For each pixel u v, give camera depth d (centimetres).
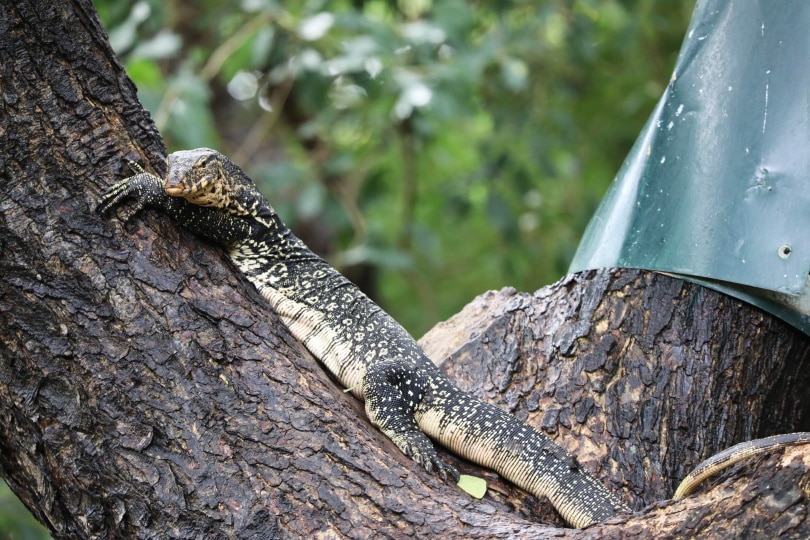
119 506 522
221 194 676
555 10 1335
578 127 1539
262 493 531
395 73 1188
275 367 576
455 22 1207
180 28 1440
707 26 733
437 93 1152
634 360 715
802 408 736
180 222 602
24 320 528
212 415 543
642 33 1428
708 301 720
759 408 710
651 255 723
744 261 675
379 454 570
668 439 685
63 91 561
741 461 492
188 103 1077
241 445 541
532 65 1426
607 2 1457
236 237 722
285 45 1257
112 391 531
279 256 747
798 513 459
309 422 562
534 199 1523
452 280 1777
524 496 653
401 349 718
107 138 574
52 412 525
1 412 529
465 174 1508
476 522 538
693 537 477
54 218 543
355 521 533
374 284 1631
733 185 691
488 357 755
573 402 708
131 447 525
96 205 559
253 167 1323
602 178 1616
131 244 564
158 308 555
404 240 1441
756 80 699
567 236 1468
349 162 1298
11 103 543
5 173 537
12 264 530
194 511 521
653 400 698
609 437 689
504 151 1409
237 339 573
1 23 543
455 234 1758
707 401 697
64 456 523
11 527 948
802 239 654
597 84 1581
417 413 689
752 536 464
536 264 1547
